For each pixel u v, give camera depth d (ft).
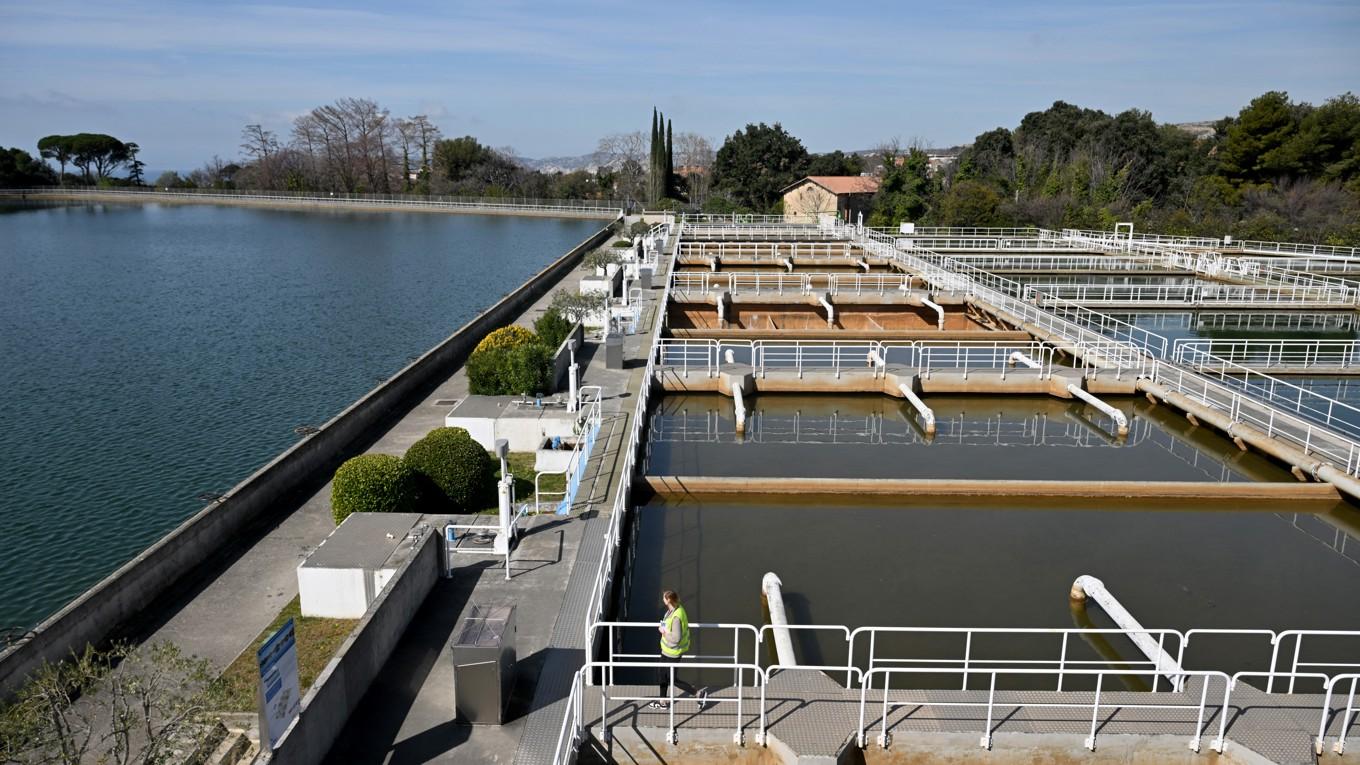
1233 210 220.43
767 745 29.14
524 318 116.78
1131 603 45.85
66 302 141.18
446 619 35.86
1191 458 69.26
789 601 45.27
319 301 145.18
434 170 416.67
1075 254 179.42
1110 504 58.90
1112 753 29.32
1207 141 285.84
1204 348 104.47
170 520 57.41
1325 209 203.51
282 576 43.16
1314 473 60.64
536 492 47.26
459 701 29.25
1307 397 83.25
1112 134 263.70
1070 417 79.77
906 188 235.20
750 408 80.38
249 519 48.83
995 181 254.47
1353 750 29.01
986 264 165.48
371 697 30.81
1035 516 57.16
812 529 54.54
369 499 45.96
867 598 45.65
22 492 61.52
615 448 57.67
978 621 43.45
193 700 26.40
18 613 46.42
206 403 83.51
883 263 166.61
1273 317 123.44
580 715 28.99
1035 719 29.86
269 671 24.49
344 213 363.35
